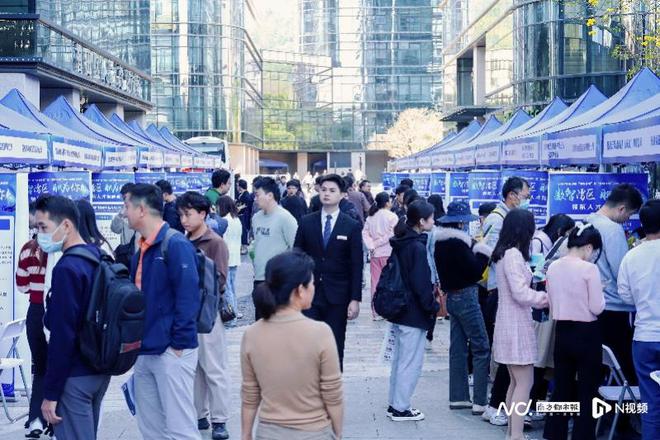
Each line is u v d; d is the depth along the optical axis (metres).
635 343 6.87
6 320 9.51
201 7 69.94
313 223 8.76
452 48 60.78
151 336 6.16
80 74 29.50
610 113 12.02
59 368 5.47
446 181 19.39
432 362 11.75
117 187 13.90
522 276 7.47
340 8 88.44
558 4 39.38
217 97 70.75
